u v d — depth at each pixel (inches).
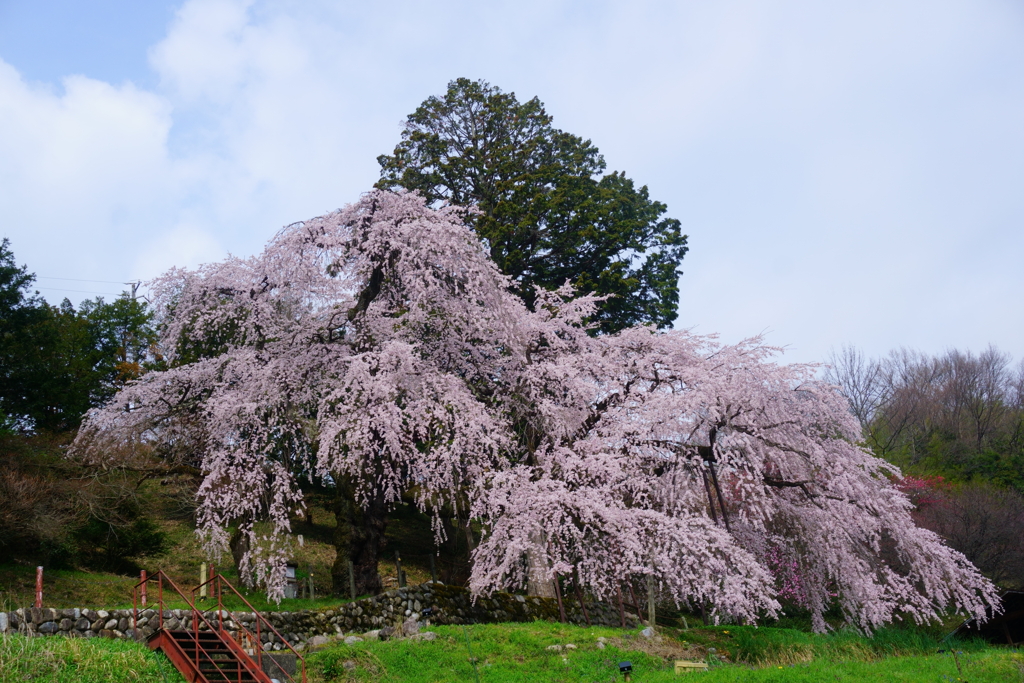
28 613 404.8
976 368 1684.3
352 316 701.9
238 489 584.7
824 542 641.0
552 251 1089.4
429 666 464.1
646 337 741.9
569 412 694.5
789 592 735.7
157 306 669.9
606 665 468.4
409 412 623.2
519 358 710.5
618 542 583.5
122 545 681.0
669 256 1168.2
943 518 933.2
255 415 621.6
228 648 406.9
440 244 668.1
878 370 1743.4
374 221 680.4
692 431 640.4
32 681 326.6
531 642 500.1
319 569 784.3
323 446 580.1
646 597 723.4
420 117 1182.9
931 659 450.0
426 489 631.2
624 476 605.9
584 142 1242.6
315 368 685.9
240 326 686.5
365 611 543.5
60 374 888.9
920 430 1535.4
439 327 718.5
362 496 640.4
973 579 618.5
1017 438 1391.5
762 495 612.7
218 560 593.0
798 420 649.6
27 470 621.9
